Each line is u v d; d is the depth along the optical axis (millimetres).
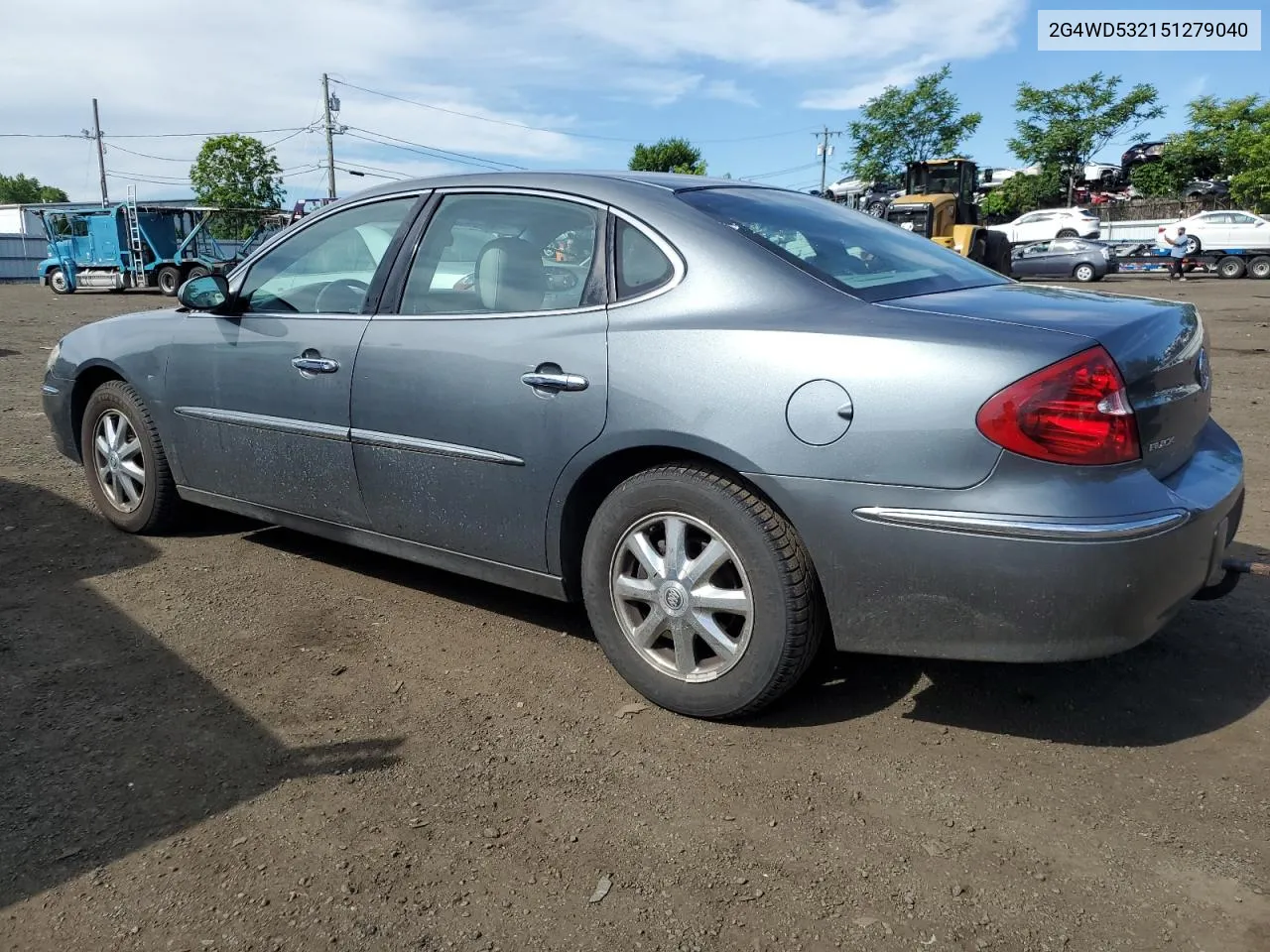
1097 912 2248
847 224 3543
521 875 2377
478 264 3525
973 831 2543
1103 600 2531
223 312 4246
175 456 4508
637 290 3131
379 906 2266
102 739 2963
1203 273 31531
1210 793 2701
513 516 3361
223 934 2176
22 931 2182
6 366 11391
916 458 2613
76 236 30438
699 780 2771
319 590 4180
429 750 2928
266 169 40312
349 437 3752
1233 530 3062
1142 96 49188
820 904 2277
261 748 2926
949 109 53094
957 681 3338
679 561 3031
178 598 4066
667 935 2184
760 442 2789
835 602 2799
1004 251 25094
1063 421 2508
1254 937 2166
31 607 3949
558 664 3498
